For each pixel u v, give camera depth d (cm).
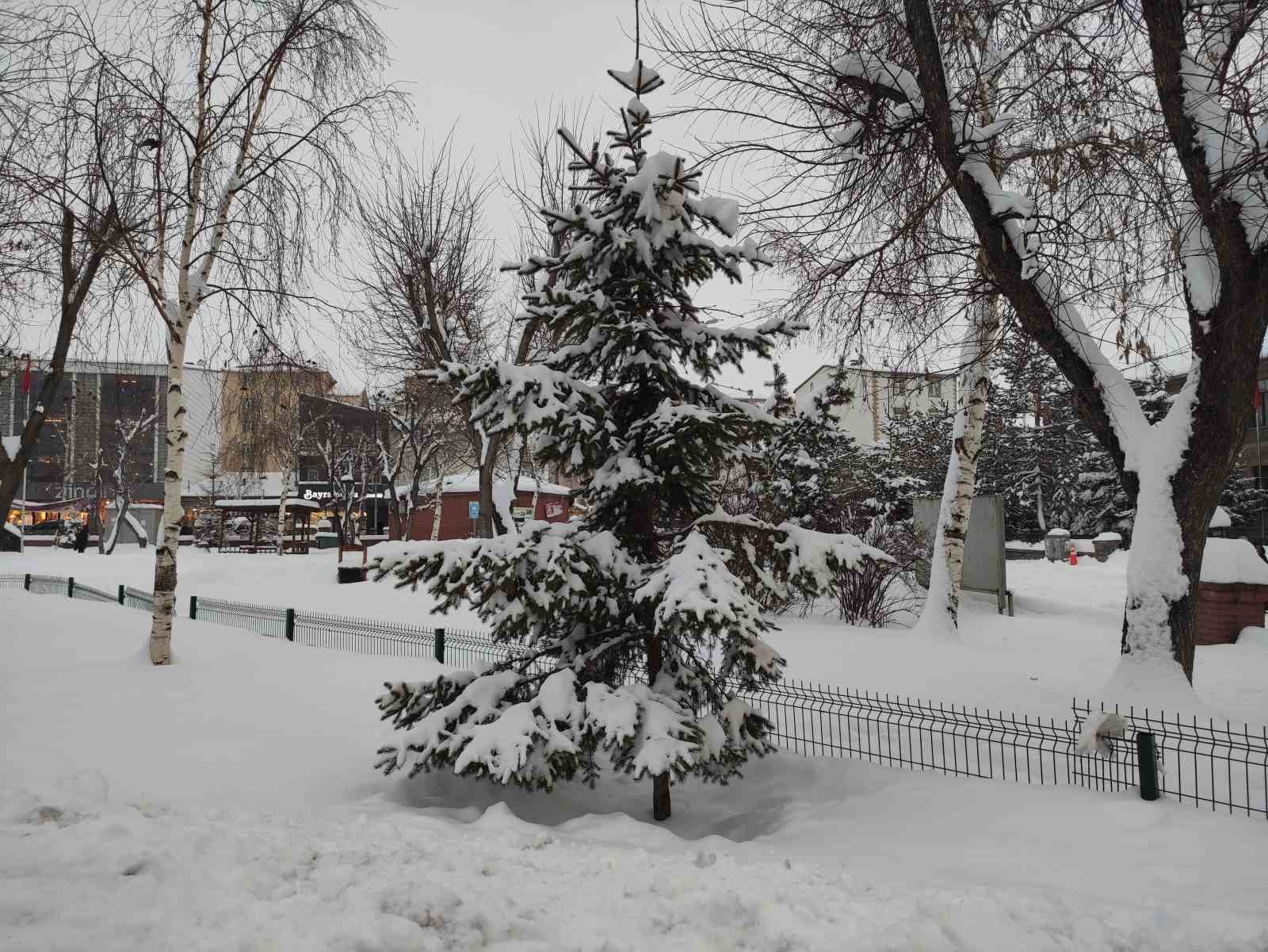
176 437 1009
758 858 429
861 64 788
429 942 303
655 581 503
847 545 541
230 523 4409
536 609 520
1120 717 598
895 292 791
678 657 614
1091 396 812
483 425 561
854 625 1470
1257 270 682
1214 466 739
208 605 1811
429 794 585
